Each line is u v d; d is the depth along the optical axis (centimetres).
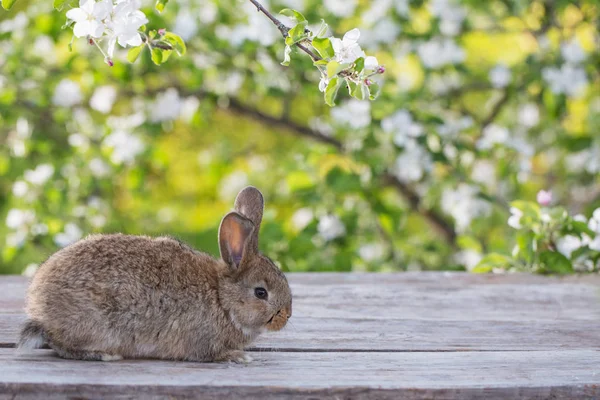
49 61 1245
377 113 1090
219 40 1141
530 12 1293
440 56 1181
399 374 532
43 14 1126
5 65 1192
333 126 1164
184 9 1173
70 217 1208
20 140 1218
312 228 1095
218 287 574
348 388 499
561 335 644
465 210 1167
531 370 548
